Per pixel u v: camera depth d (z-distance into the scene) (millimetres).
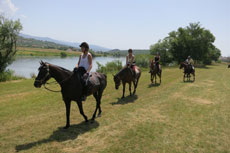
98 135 4598
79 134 4641
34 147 3941
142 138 4445
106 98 8844
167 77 18141
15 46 19375
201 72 25578
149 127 5156
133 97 9078
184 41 47812
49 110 6812
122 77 8305
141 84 13305
